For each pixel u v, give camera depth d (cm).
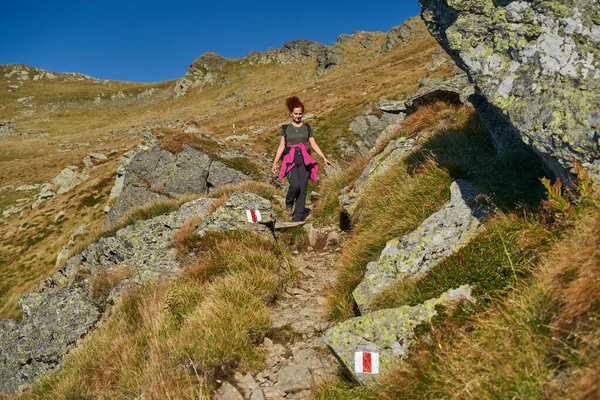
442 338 331
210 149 2441
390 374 325
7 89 16912
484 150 630
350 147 4488
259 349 480
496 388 247
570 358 239
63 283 1276
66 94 16612
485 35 373
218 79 15575
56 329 820
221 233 825
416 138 884
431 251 455
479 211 462
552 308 277
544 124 322
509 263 356
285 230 909
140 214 1303
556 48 329
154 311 594
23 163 8106
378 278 473
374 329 370
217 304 541
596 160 304
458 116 829
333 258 780
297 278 693
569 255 287
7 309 3459
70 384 534
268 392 405
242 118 8106
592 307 247
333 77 11594
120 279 849
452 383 271
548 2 337
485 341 290
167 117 13225
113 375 504
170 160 2336
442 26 427
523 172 462
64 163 7781
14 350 822
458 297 363
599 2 316
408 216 577
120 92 16600
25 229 4391
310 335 506
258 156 2633
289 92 11250
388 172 791
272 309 588
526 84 341
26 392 696
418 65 8281
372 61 11981
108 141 10706
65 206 4547
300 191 922
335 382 379
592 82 308
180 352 460
